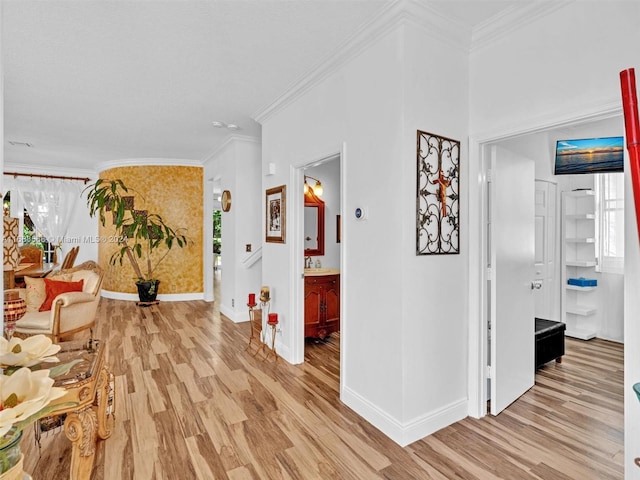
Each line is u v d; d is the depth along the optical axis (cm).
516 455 197
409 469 186
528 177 283
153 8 208
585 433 218
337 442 210
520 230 271
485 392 246
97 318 504
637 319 156
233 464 189
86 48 253
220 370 317
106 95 338
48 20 219
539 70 201
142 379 296
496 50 223
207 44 247
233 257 494
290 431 221
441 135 224
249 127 440
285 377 303
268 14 213
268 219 381
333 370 320
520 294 269
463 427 227
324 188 507
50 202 683
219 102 355
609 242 404
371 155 231
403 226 207
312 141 299
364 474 182
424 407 219
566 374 309
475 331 240
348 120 254
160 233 581
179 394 269
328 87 277
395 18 205
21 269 467
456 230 236
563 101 191
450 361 233
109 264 654
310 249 491
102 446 204
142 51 257
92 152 576
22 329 327
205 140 504
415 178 212
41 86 318
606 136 370
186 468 186
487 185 244
